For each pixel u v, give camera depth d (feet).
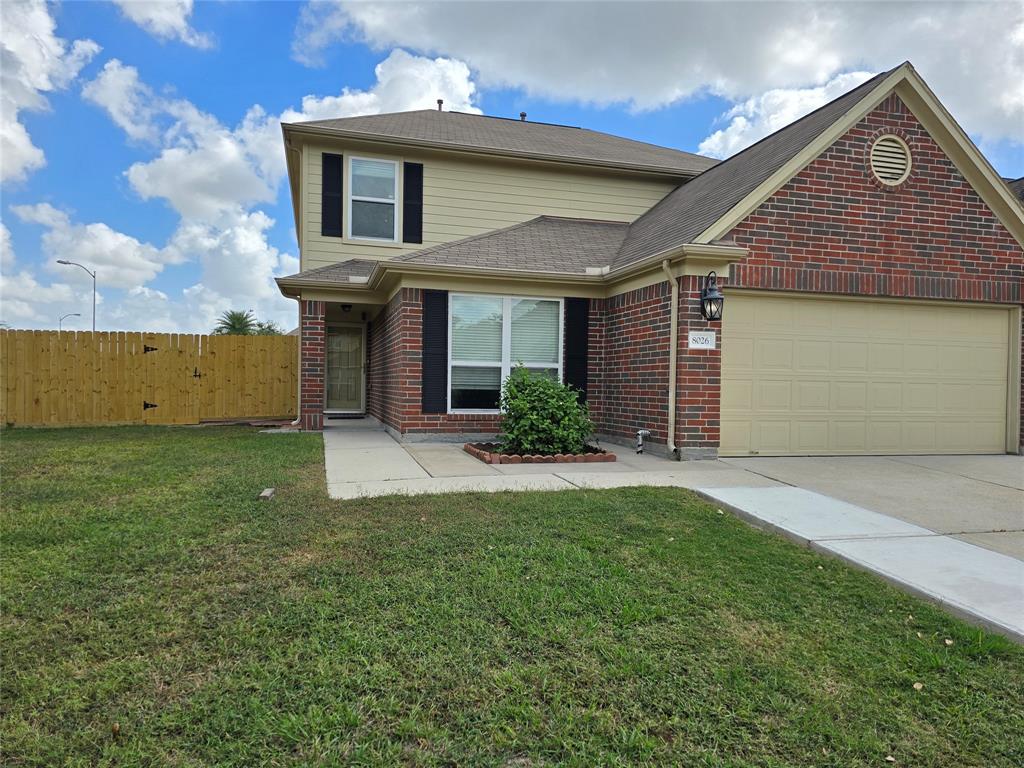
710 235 25.91
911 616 10.53
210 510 16.43
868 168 27.81
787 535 15.14
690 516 16.69
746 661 8.89
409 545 13.65
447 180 41.01
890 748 7.01
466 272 30.55
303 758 6.63
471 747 6.87
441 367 31.42
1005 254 29.66
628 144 50.93
